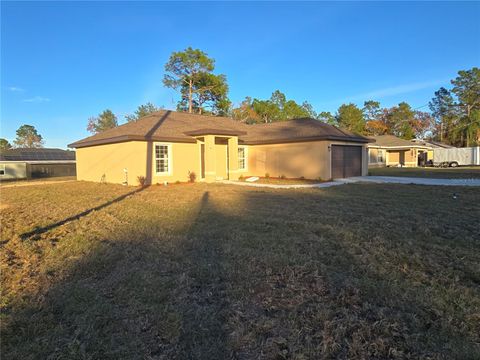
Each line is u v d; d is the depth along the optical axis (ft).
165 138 55.93
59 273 14.32
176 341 9.18
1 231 22.65
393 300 11.18
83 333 9.53
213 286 12.62
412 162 126.11
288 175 66.08
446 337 9.12
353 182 55.67
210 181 57.31
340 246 17.12
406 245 17.19
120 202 34.55
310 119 75.51
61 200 38.06
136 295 11.91
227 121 82.02
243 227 21.53
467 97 185.98
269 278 13.24
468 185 47.93
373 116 205.16
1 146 242.37
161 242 18.37
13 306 11.34
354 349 8.67
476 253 16.01
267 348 8.79
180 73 134.82
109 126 188.85
